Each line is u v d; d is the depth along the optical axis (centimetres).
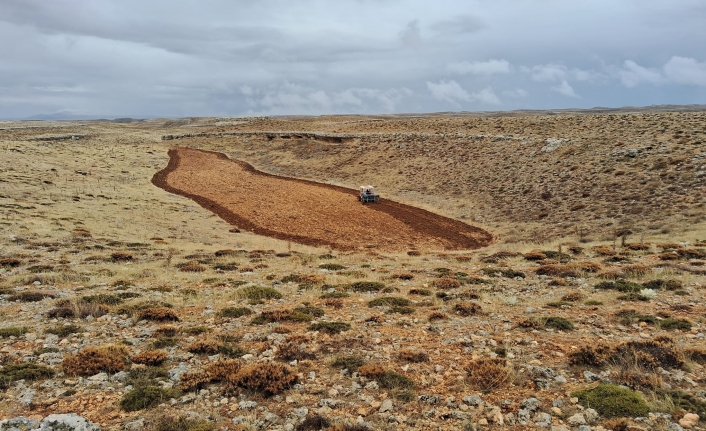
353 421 613
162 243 2648
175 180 6194
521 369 770
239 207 4625
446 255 2466
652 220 2781
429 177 5544
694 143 3872
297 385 738
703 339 891
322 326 1044
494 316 1126
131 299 1307
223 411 655
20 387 707
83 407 650
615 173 3800
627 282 1398
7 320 1075
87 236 2614
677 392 659
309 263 2067
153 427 595
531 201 3944
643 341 848
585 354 802
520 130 6316
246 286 1499
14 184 4147
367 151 7188
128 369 793
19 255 1966
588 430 572
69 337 963
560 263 1853
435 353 880
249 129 11519
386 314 1177
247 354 880
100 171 5922
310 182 6378
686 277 1414
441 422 616
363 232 3666
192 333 1012
